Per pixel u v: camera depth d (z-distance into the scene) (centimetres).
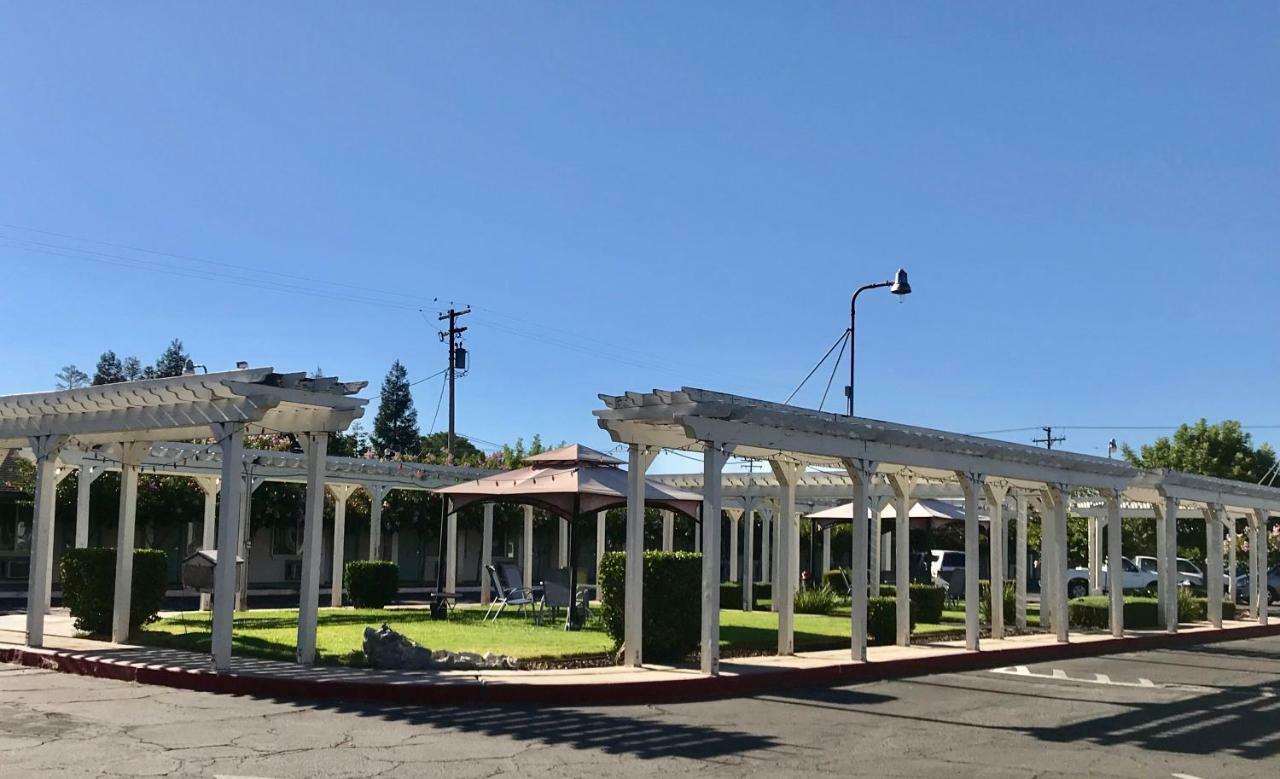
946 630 2014
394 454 3912
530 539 2708
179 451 2123
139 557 1516
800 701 1169
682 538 4219
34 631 1403
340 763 769
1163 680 1452
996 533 1903
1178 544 4203
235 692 1103
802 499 3062
